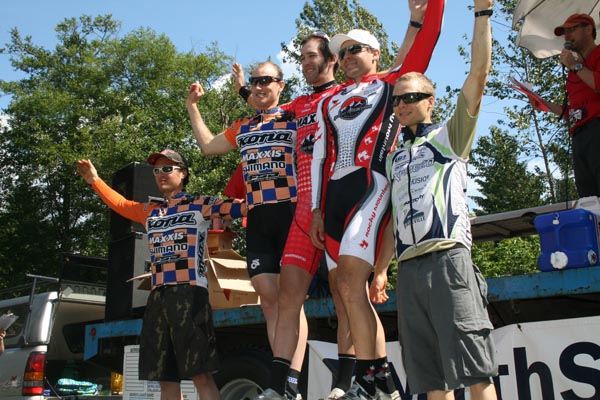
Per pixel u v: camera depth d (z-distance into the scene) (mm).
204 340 4457
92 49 31438
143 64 30219
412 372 2891
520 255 14758
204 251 4672
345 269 3193
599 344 3316
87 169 5199
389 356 4102
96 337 6051
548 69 18438
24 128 29000
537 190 23562
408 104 3084
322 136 3568
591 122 4312
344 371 3539
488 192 24641
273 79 4281
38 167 29031
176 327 4465
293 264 3562
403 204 3010
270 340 3939
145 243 6367
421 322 2871
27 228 28266
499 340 3660
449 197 2898
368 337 3174
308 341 4469
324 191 3512
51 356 7449
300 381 4605
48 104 28641
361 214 3248
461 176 2951
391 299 4082
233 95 25375
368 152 3355
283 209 4047
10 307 7457
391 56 24703
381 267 3500
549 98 18422
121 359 6000
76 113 28781
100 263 7730
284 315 3516
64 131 29234
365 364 3174
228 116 25281
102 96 29422
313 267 3613
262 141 4164
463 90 2928
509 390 3592
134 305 6113
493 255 15570
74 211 29188
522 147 20625
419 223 2906
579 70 4227
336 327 4609
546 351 3488
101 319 7699
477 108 2902
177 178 4930
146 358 4562
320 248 3480
